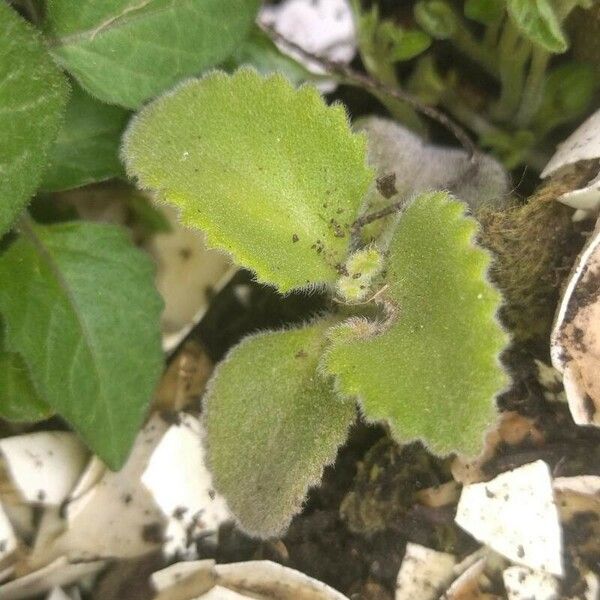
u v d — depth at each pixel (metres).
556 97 0.15
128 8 0.14
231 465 0.13
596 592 0.13
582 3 0.13
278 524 0.13
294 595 0.14
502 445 0.13
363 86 0.17
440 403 0.11
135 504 0.15
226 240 0.12
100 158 0.15
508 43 0.15
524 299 0.14
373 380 0.12
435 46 0.17
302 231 0.13
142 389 0.14
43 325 0.14
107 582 0.15
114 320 0.14
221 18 0.14
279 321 0.16
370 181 0.13
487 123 0.16
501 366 0.11
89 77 0.14
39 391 0.14
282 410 0.13
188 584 0.14
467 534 0.14
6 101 0.12
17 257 0.14
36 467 0.15
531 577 0.13
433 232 0.12
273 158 0.13
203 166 0.12
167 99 0.13
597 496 0.13
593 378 0.12
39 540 0.15
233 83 0.12
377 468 0.15
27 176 0.13
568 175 0.13
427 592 0.14
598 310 0.12
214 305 0.16
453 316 0.11
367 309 0.13
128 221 0.16
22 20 0.12
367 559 0.14
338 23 0.17
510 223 0.14
